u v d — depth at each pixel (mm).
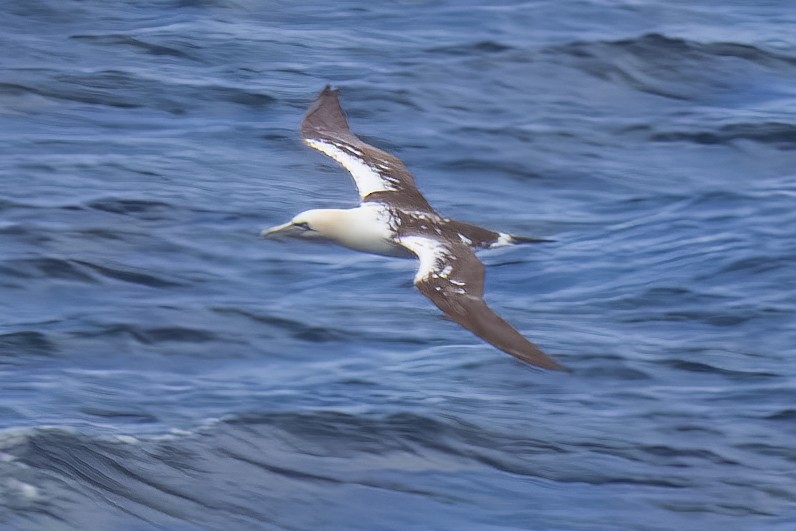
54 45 34250
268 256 22844
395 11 37438
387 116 30031
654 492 16109
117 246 23094
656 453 16984
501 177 27219
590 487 16188
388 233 12430
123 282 21859
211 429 17219
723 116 29938
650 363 19172
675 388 18562
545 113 30266
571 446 17062
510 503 15797
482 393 18391
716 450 17031
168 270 22328
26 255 22484
